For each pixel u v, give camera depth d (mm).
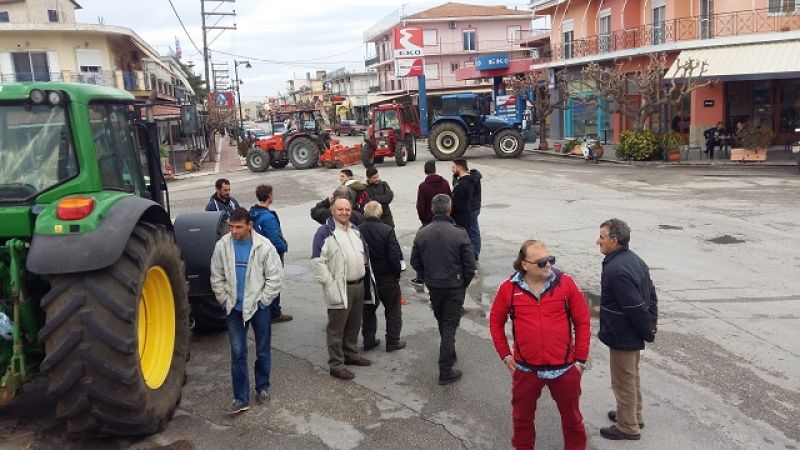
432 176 9258
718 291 8297
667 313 7543
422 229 6023
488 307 8023
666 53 24391
